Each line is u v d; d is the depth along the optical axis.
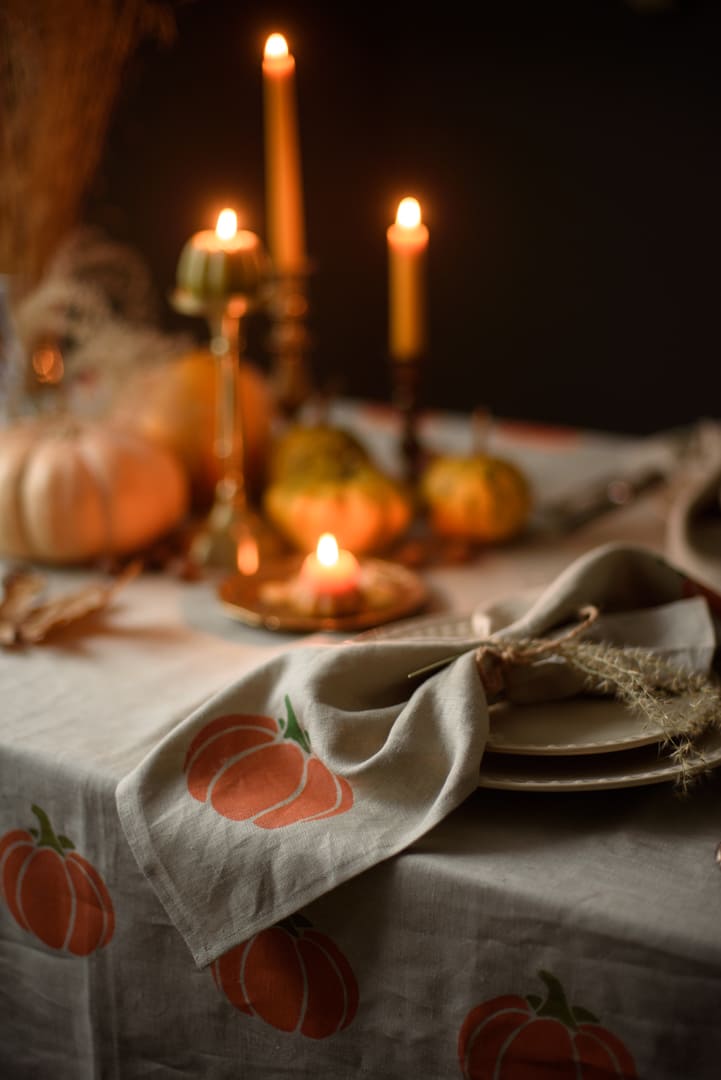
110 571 1.27
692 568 1.19
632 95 2.60
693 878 0.91
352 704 0.99
